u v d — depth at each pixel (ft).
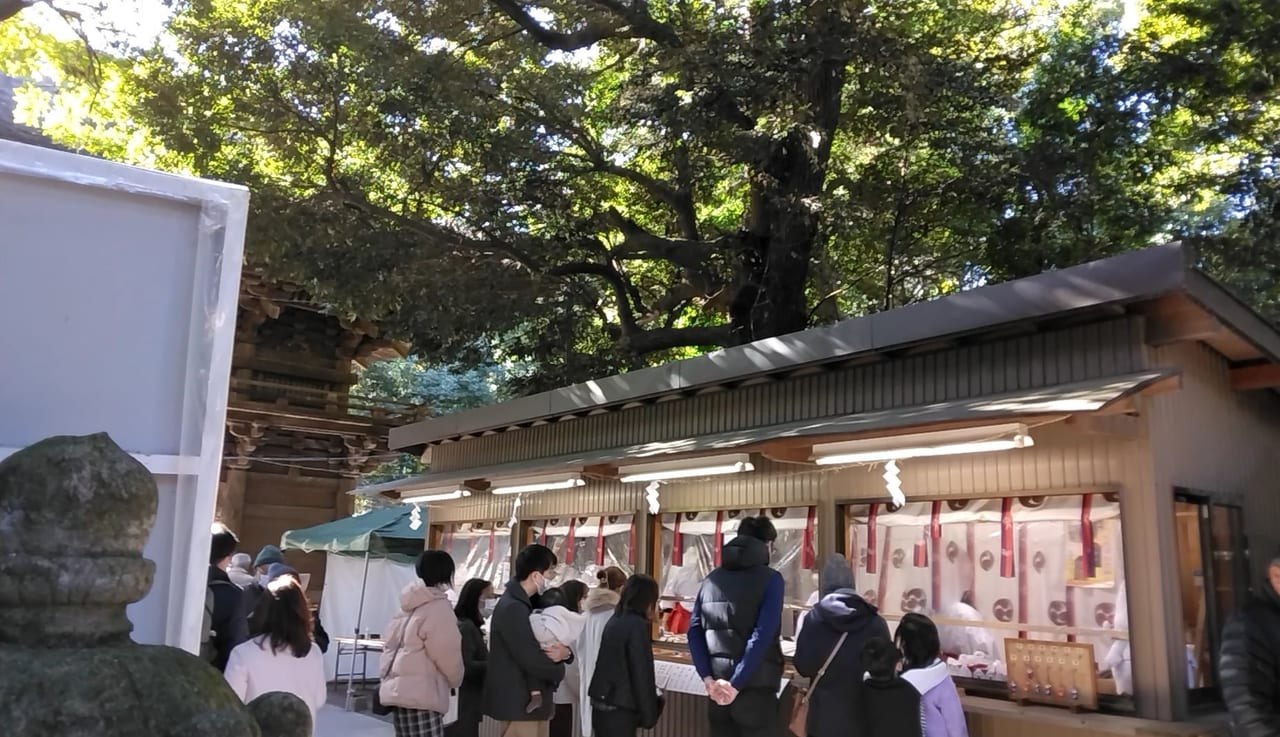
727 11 42.65
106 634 5.02
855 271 51.03
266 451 64.44
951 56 43.21
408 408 67.21
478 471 34.17
